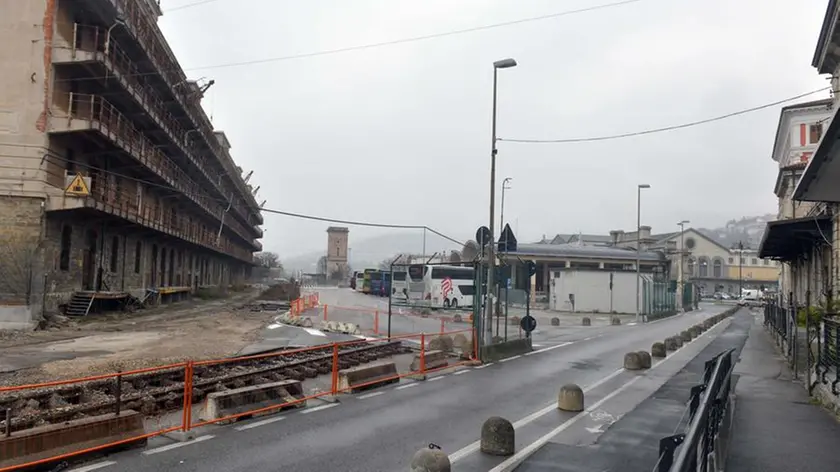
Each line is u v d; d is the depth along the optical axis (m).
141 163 36.41
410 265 22.17
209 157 61.00
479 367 18.17
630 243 112.50
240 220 89.12
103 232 34.91
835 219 23.36
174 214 51.81
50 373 14.51
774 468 7.78
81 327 26.94
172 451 8.38
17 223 27.06
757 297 88.12
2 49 27.92
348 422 10.41
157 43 38.78
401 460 8.26
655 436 9.57
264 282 127.81
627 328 38.62
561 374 16.98
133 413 8.72
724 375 8.45
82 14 30.62
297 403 11.51
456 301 48.62
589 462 8.09
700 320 51.69
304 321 31.36
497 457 8.48
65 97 29.28
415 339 24.69
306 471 7.68
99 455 8.02
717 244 118.50
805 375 16.56
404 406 11.95
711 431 5.86
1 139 27.42
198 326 29.27
